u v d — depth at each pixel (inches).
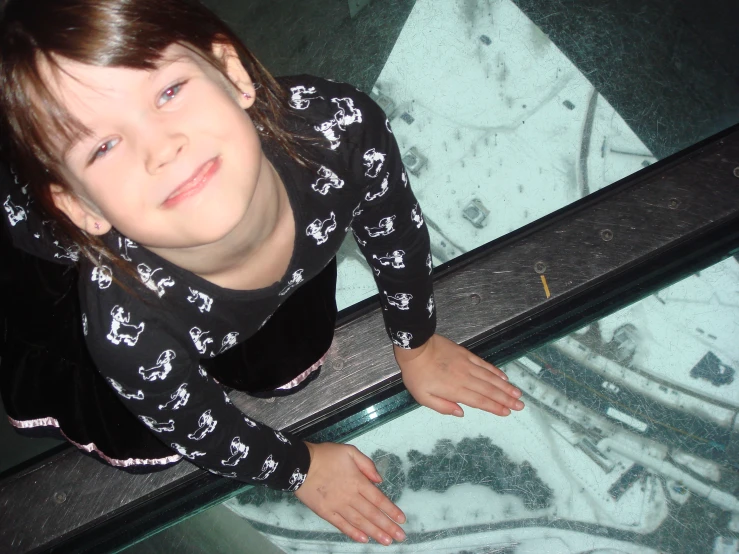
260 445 40.8
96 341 30.5
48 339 41.1
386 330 49.9
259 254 31.8
